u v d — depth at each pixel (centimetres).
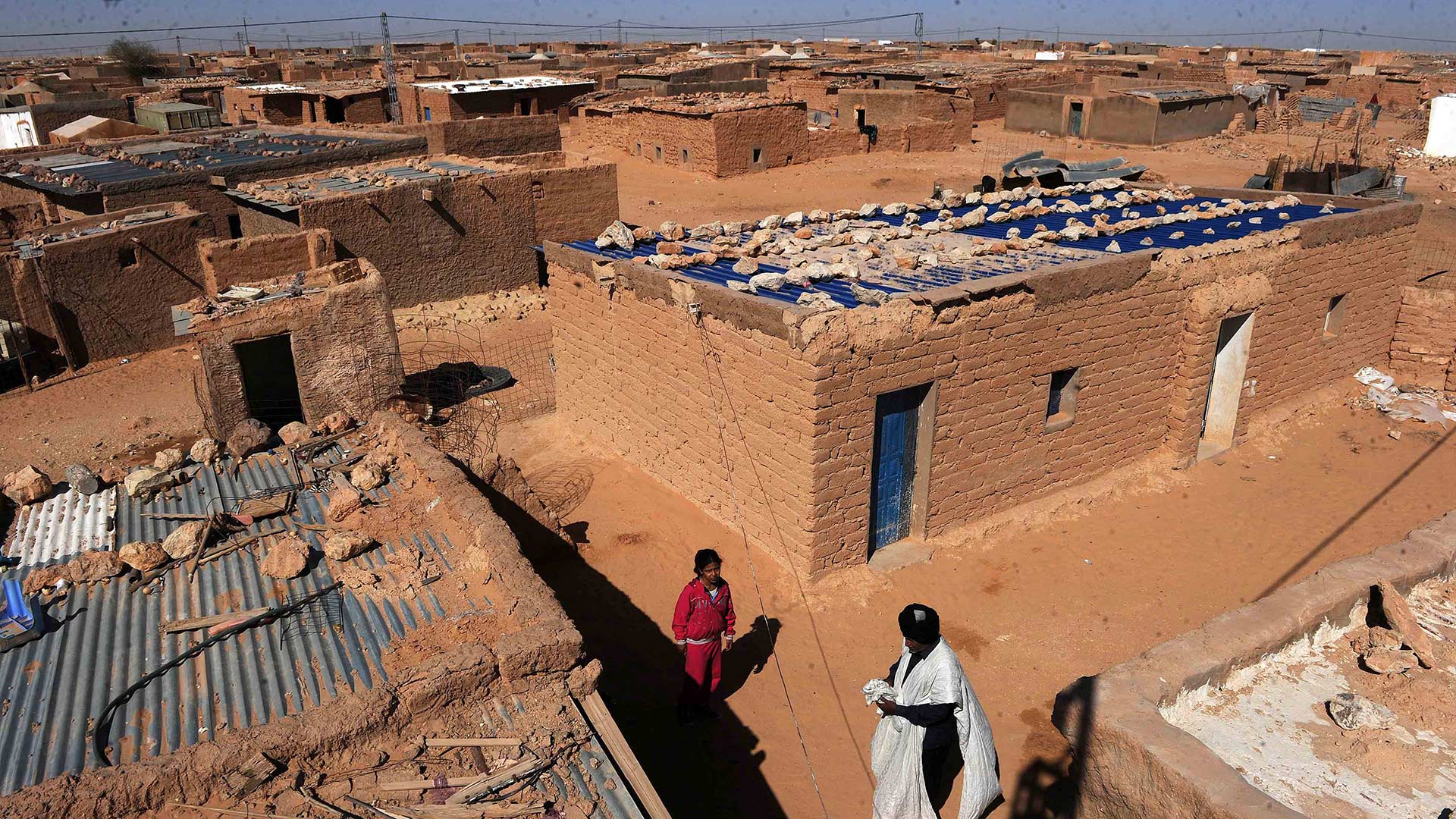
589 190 2325
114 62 6619
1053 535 1141
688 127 3528
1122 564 1085
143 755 507
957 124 4109
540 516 1030
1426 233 2569
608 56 6888
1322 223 1360
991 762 602
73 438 1521
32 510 785
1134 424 1248
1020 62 6394
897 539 1090
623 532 1124
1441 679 561
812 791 759
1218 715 542
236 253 1705
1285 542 1137
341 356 1320
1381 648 583
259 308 1246
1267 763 508
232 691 555
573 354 1359
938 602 1002
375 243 2008
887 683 629
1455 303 1532
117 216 1955
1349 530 1160
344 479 806
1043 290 1055
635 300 1177
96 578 669
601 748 531
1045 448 1155
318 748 500
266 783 482
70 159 2473
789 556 1020
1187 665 538
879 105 4241
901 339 957
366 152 2489
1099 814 525
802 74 5603
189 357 1856
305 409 1312
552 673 568
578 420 1397
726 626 810
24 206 2180
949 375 1016
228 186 2192
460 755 513
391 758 508
